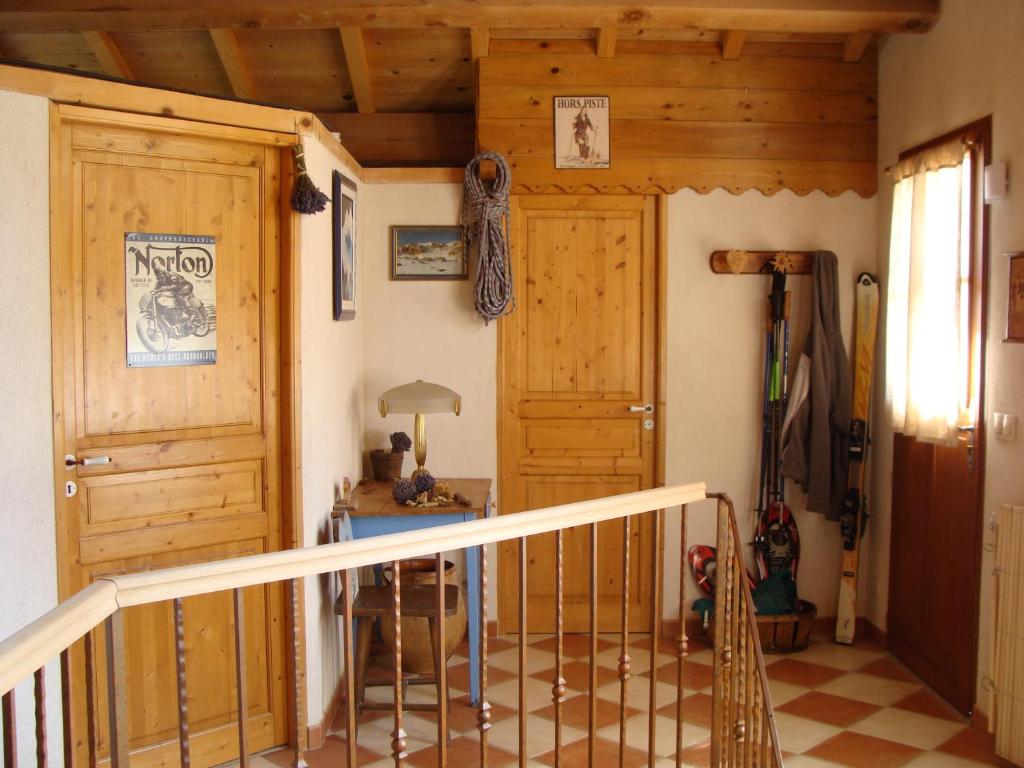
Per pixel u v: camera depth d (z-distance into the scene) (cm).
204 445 324
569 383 480
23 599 277
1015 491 347
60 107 285
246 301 334
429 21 414
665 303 474
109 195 303
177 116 307
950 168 387
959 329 381
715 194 471
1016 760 330
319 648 360
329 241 384
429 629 400
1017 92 347
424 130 514
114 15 408
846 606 467
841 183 471
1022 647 326
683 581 276
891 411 444
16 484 275
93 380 301
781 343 468
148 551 314
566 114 466
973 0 378
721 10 406
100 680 306
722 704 289
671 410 477
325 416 378
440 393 414
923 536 420
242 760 187
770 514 475
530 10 407
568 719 381
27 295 276
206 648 330
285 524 343
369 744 359
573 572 486
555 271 477
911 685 417
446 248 471
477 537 219
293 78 491
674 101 468
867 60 470
